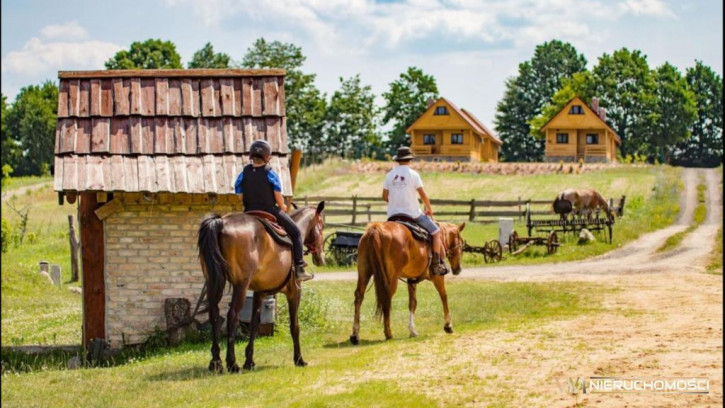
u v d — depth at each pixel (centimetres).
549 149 9006
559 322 1538
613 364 1085
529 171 6888
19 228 4116
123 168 1652
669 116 12431
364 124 11875
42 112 12838
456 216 4641
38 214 5191
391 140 12262
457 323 1630
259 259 1151
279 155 1712
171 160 1680
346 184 6550
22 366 1581
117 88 1772
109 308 1712
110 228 1717
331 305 1966
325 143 11850
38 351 1703
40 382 1243
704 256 3075
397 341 1400
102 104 1747
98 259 1719
